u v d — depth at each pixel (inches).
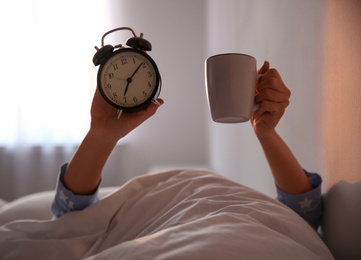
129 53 22.9
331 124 26.1
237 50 67.0
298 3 33.2
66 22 129.4
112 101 22.6
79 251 26.6
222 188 27.3
